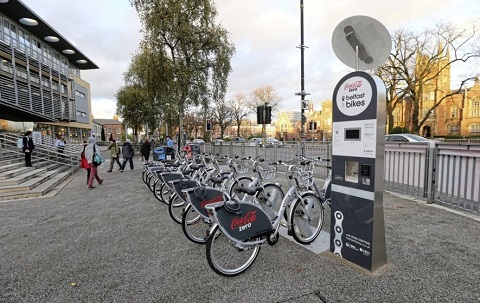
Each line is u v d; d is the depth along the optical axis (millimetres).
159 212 5312
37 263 3270
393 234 3697
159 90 13430
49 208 5805
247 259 3143
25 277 2955
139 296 2553
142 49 12133
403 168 5801
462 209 4531
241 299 2449
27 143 9859
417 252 3176
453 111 46531
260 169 6074
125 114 23469
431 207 4832
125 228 4430
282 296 2473
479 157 4211
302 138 10430
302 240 3564
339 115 3008
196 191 3672
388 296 2404
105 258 3361
